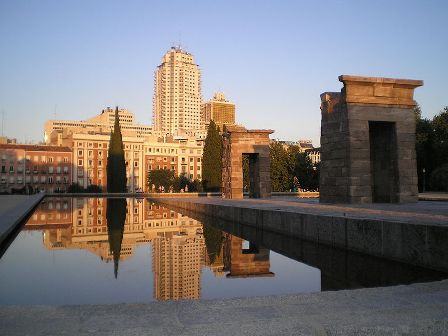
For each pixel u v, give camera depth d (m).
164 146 137.38
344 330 4.64
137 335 4.51
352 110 22.92
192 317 5.11
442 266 10.70
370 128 25.56
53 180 118.31
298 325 4.77
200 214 33.69
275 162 70.62
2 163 112.75
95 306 5.59
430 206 20.47
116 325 4.82
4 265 12.58
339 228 14.92
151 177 116.31
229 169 41.28
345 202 23.05
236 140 40.62
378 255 13.02
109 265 12.65
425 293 6.22
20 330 4.65
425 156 65.00
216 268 12.49
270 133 40.81
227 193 42.16
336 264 12.76
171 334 4.53
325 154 24.86
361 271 11.69
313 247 16.14
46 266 12.39
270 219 20.28
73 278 10.75
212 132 70.00
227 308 5.49
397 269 11.72
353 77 22.67
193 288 9.88
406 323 4.79
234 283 10.49
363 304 5.62
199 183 105.81
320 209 19.56
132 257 14.20
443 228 10.68
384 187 24.48
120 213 35.81
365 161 22.92
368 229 13.43
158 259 13.86
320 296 6.09
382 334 4.63
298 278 11.10
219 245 17.36
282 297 6.05
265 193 40.47
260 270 12.25
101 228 23.73
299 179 76.44
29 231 21.98
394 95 23.52
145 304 5.68
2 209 30.33
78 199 66.69
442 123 63.72
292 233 18.11
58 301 8.52
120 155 89.56
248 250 16.14
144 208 42.97
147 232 21.86
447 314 5.12
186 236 20.27
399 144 23.48
